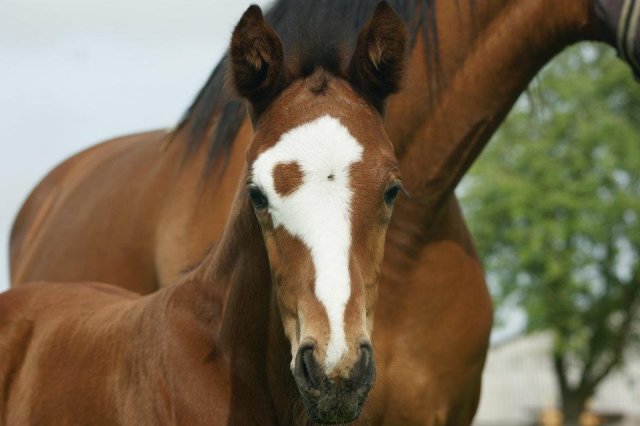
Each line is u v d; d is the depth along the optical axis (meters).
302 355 5.21
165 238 7.76
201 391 5.99
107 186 8.66
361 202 5.37
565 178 43.31
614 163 42.91
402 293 6.86
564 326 42.06
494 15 7.01
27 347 6.95
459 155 7.02
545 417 41.50
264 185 5.45
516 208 41.16
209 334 6.16
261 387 6.09
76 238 8.57
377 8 5.84
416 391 6.84
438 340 6.92
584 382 43.94
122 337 6.45
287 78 5.91
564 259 41.72
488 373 60.50
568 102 44.53
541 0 7.01
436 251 6.96
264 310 6.02
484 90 7.02
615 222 43.00
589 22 7.09
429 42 7.04
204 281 6.32
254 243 6.01
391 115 7.03
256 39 5.80
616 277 43.34
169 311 6.29
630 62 7.16
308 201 5.34
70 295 7.20
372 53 5.83
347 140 5.46
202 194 7.54
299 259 5.33
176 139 8.21
